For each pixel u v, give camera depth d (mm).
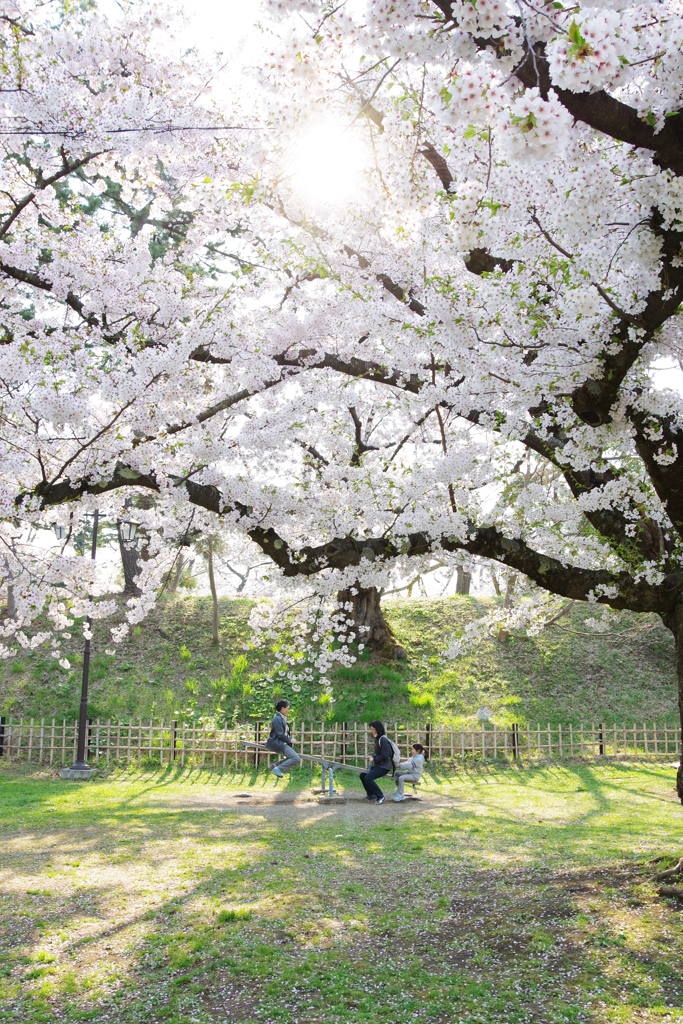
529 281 4758
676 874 6109
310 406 7211
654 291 4723
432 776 15281
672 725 17453
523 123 3012
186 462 6918
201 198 7188
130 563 21391
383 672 18531
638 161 4316
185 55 7184
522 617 9477
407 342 6219
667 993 4508
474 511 7074
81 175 13469
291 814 11266
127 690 17734
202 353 6559
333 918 6039
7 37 6277
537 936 5402
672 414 6086
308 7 3611
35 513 6156
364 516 7125
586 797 12875
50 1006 4703
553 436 6918
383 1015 4461
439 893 6656
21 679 17906
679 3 4234
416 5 3488
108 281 6609
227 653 19375
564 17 3467
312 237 6152
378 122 4906
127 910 6344
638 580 6590
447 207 5074
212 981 5000
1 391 6090
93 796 12734
